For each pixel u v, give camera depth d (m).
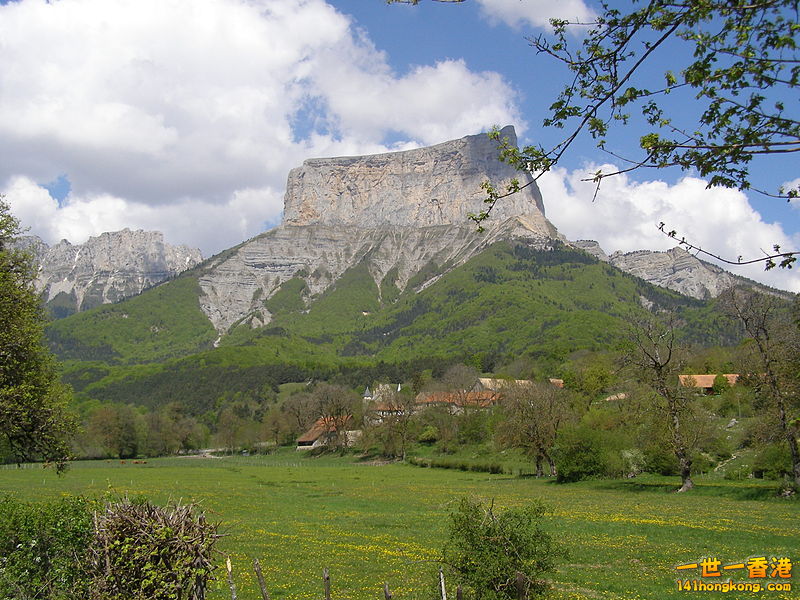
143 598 12.42
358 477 85.94
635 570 24.34
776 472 56.47
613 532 33.44
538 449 81.56
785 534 31.44
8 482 73.81
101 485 69.50
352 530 37.28
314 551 30.14
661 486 60.19
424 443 132.50
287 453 154.00
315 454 145.38
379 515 44.69
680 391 59.41
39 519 15.67
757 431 49.50
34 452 30.33
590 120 7.38
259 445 166.38
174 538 12.79
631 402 62.03
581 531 33.78
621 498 53.38
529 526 15.49
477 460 108.69
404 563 27.12
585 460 70.19
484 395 135.88
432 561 26.81
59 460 30.53
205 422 198.12
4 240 31.25
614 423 83.50
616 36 7.00
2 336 27.61
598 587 21.55
